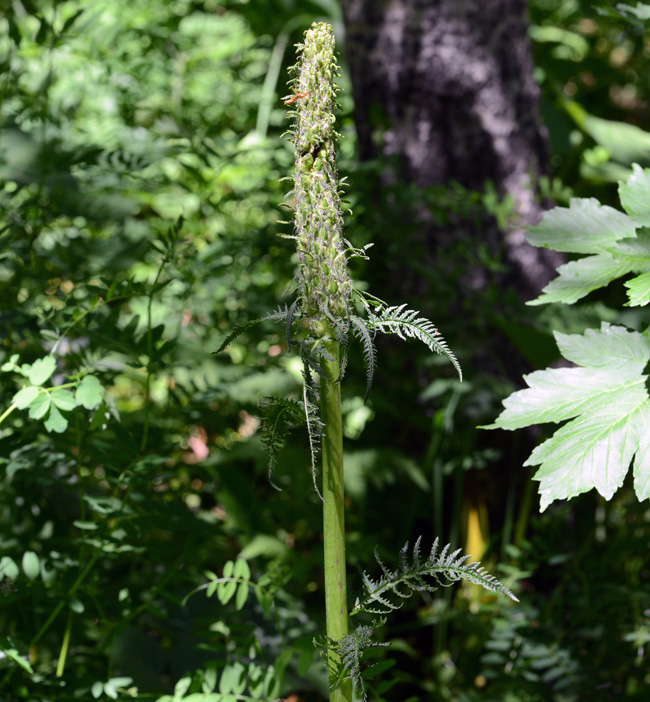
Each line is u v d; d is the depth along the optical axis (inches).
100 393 53.5
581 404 49.1
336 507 47.7
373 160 85.7
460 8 81.8
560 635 66.3
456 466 78.7
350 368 79.0
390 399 80.7
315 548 71.8
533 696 65.3
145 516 57.1
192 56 131.9
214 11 151.8
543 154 89.0
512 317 77.1
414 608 80.2
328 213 45.8
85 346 65.4
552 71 144.0
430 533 83.0
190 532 59.2
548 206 87.2
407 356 78.7
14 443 58.4
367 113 86.4
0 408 59.3
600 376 49.7
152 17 128.7
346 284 46.2
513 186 84.4
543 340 72.2
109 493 73.8
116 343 58.1
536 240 52.9
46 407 52.3
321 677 62.7
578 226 53.1
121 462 58.1
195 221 77.1
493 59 83.0
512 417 49.5
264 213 91.6
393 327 47.1
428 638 79.4
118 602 62.3
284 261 79.7
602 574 69.1
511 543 81.8
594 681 64.5
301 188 45.9
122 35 107.3
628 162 118.1
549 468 47.7
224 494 71.9
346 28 87.0
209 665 57.0
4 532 64.1
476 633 70.4
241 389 74.3
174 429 68.9
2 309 64.9
